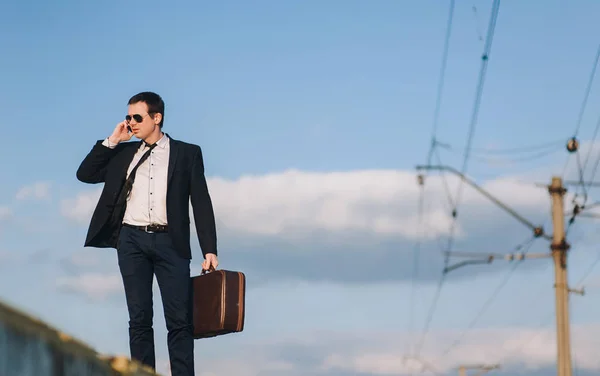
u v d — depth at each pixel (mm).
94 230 6008
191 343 6078
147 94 6090
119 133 6047
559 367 16922
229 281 6121
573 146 16562
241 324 6148
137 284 5977
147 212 5984
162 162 6074
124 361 2979
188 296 6066
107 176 6070
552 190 17344
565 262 17266
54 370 2363
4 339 2086
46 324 2346
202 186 6172
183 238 6020
